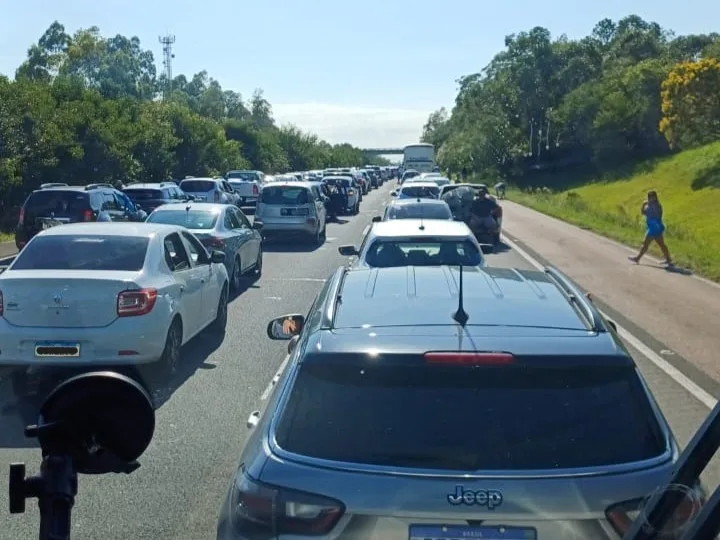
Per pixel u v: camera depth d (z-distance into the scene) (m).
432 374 2.75
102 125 28.56
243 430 6.02
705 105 48.31
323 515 2.54
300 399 2.79
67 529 1.86
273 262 16.12
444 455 2.61
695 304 11.81
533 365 2.74
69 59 71.12
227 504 2.76
